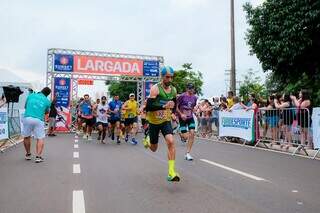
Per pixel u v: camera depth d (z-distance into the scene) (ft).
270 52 68.49
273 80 79.77
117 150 39.34
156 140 21.98
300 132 36.29
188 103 31.65
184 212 15.49
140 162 30.07
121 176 23.67
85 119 53.67
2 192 19.20
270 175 24.12
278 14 64.39
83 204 16.76
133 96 47.91
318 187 20.45
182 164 28.89
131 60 83.56
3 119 39.96
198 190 19.63
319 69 67.97
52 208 16.16
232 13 73.36
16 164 28.81
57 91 80.12
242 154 35.55
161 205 16.62
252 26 69.87
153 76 84.58
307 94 36.27
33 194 18.75
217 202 17.10
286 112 39.09
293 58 65.10
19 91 49.78
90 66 81.41
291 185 20.97
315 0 61.36
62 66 80.07
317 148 33.04
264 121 42.98
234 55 73.51
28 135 30.83
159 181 22.06
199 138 57.21
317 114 33.01
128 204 16.81
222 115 52.06
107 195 18.52
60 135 66.54
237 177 23.38
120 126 50.19
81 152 37.24
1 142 46.44
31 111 30.17
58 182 21.71
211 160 31.22
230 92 55.72
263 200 17.49
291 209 15.96
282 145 39.96
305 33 63.05
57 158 32.45
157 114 20.80
